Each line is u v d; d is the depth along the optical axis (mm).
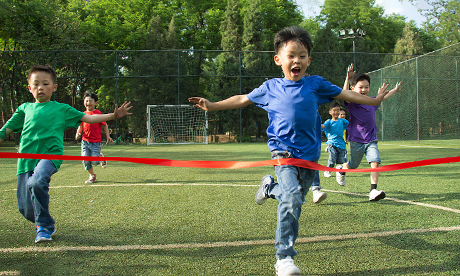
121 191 4082
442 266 1794
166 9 26156
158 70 18797
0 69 16672
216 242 2199
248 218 2775
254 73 19328
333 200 3494
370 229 2445
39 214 2256
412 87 14633
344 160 5367
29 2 18516
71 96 17766
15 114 2473
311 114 2051
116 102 18016
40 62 17078
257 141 19734
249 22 23000
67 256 1984
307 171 2113
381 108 16078
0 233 2447
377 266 1806
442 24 30594
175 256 1974
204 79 19234
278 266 1605
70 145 17250
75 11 25000
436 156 8094
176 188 4246
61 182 4875
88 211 3076
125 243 2201
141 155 9789
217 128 19562
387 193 3822
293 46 1981
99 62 18000
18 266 1844
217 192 3947
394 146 12062
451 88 14406
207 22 27062
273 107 2117
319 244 2146
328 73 19234
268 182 2098
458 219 2668
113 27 24234
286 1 27953
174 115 19078
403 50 27719
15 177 5426
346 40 28828
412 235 2295
